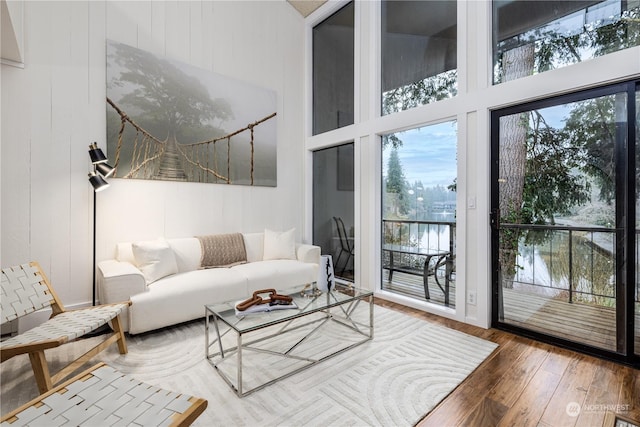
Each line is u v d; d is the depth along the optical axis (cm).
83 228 280
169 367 200
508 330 259
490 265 268
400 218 347
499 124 263
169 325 261
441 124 310
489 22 267
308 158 459
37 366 157
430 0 319
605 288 215
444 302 309
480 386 180
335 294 244
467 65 277
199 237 338
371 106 363
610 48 215
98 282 281
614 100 210
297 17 455
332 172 432
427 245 322
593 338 219
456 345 232
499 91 256
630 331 205
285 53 439
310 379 187
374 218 362
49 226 264
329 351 221
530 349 227
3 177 245
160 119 323
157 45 323
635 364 202
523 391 175
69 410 105
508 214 259
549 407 161
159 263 276
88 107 281
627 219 205
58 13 267
